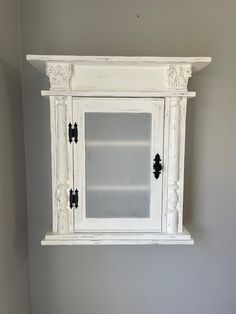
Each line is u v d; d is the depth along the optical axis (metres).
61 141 1.10
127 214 1.17
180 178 1.14
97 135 1.14
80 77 1.09
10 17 1.18
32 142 1.33
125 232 1.16
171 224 1.15
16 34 1.25
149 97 1.09
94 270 1.39
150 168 1.14
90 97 1.09
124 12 1.28
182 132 1.12
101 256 1.39
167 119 1.11
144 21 1.29
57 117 1.09
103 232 1.15
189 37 1.30
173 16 1.29
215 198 1.38
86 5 1.27
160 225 1.16
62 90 1.07
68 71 1.06
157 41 1.29
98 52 1.29
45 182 1.35
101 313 1.41
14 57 1.22
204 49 1.30
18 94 1.27
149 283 1.41
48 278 1.39
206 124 1.34
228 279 1.42
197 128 1.34
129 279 1.40
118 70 1.09
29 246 1.37
